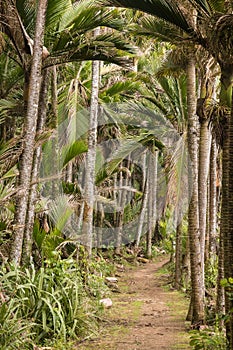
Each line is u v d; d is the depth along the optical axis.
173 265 17.80
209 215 13.57
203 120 8.88
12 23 7.64
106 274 15.54
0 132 11.45
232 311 4.95
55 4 8.00
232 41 6.08
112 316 9.50
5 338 5.55
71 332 7.16
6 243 7.66
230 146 5.46
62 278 7.54
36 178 8.79
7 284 6.43
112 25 8.54
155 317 9.55
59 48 8.33
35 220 8.87
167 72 9.89
